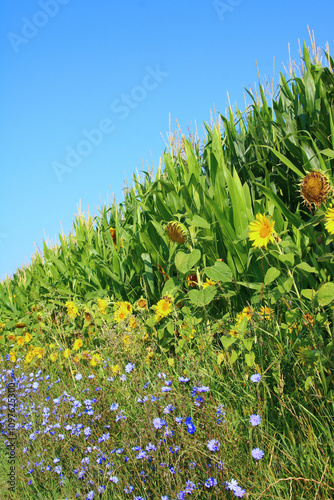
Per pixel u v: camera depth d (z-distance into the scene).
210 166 3.21
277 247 2.34
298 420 1.74
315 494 1.42
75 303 4.67
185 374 2.42
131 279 4.31
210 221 3.21
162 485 1.75
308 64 3.12
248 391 2.08
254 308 2.35
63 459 2.44
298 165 3.08
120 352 3.06
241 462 1.69
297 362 1.92
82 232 5.68
